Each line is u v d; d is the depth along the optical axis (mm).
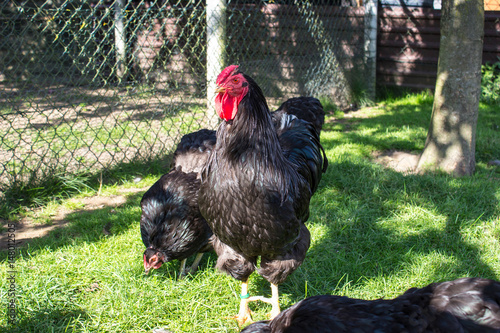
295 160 1993
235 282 2145
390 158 3312
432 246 2297
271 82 4977
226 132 1741
